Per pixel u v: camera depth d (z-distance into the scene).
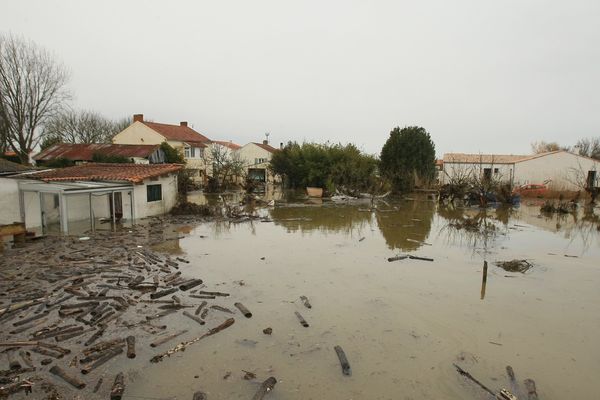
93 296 8.78
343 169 35.22
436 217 22.28
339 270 11.25
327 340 7.00
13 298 8.62
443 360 6.36
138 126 42.59
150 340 6.89
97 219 19.81
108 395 5.33
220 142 64.00
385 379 5.80
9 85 30.31
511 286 9.99
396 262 12.17
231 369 6.03
